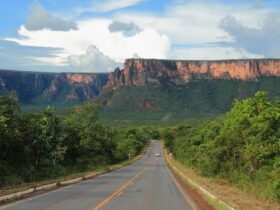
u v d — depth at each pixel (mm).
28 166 34500
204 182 34094
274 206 18297
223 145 36625
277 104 29484
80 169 51094
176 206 19656
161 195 25172
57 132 38625
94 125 63688
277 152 27078
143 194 25516
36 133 35406
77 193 25266
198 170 52344
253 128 28312
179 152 87188
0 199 20156
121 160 95688
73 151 50719
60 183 32844
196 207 19391
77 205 18781
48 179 35094
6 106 30562
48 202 19984
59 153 38500
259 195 22172
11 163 32656
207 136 49438
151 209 18203
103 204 19391
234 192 25188
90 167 56188
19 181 29406
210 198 22047
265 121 27875
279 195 19703
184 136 93312
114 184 34000
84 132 60500
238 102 35250
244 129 30125
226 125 36062
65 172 41344
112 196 23578
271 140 27438
